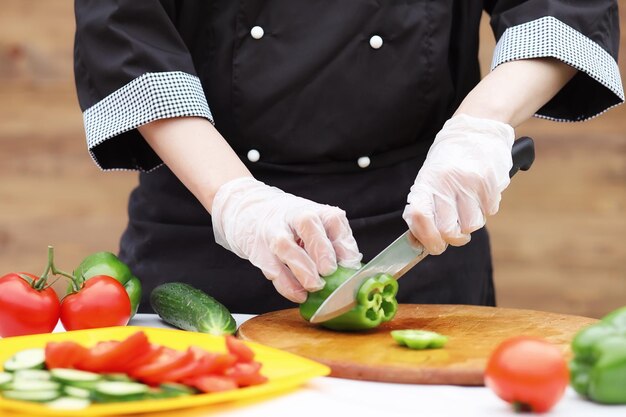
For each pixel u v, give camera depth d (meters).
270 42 1.90
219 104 1.95
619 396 1.19
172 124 1.73
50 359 1.21
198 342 1.44
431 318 1.63
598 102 1.92
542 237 3.79
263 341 1.47
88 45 1.79
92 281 1.64
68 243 3.81
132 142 1.87
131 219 2.09
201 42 1.95
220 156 1.71
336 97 1.91
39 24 3.77
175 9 1.91
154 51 1.75
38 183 3.80
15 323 1.58
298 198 1.64
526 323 1.57
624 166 3.75
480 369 1.29
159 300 1.68
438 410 1.19
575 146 3.76
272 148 1.95
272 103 1.91
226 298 1.96
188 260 1.97
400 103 1.93
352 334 1.53
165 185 1.99
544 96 1.81
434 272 2.02
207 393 1.18
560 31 1.79
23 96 3.78
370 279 1.52
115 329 1.49
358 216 1.97
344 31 1.88
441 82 1.96
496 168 1.67
